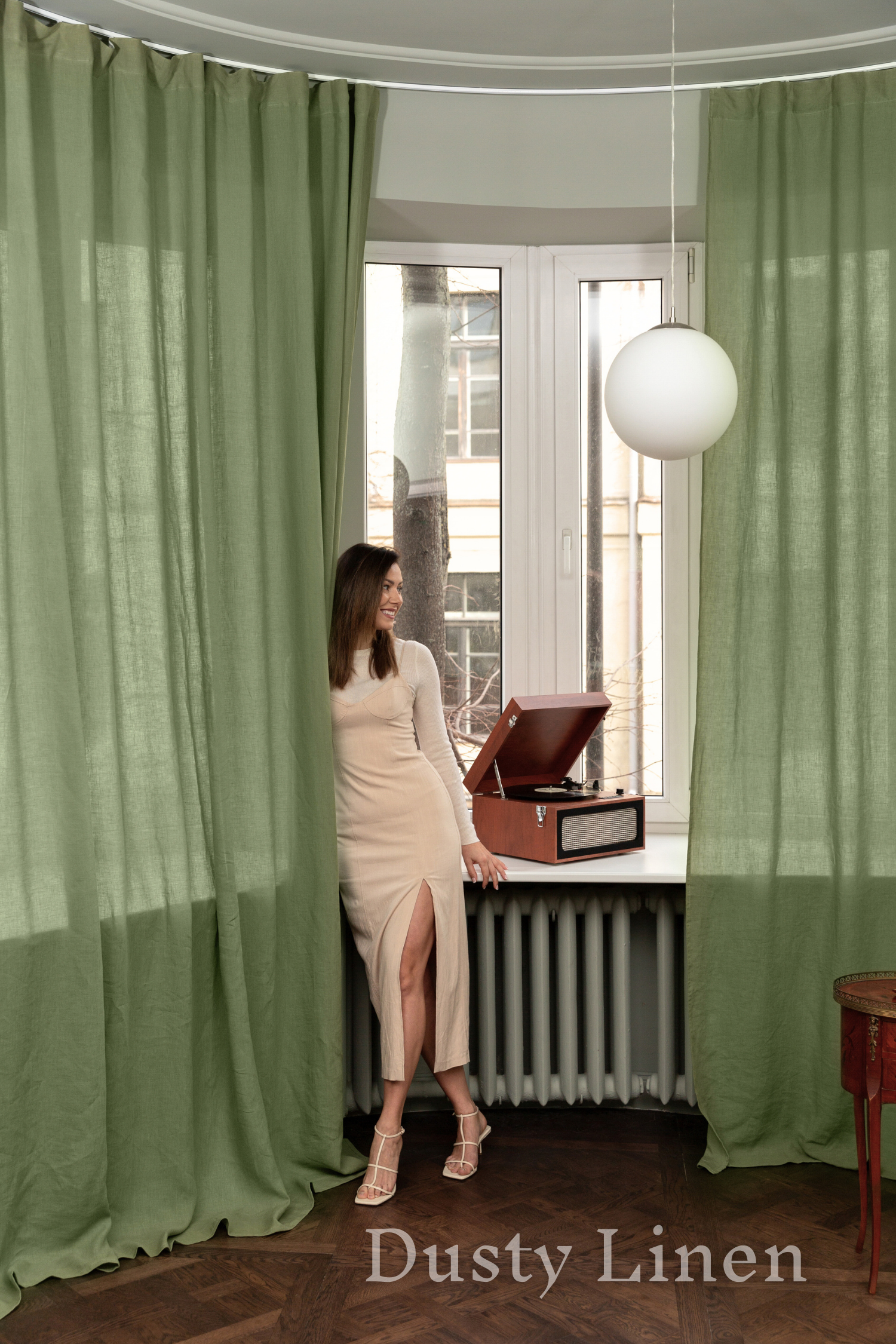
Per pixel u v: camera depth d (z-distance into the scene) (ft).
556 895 11.44
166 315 9.73
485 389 12.51
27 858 8.86
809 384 10.60
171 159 9.71
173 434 9.75
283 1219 9.63
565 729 11.55
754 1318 8.14
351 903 10.36
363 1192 9.92
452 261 12.35
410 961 10.05
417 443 12.43
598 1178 10.34
